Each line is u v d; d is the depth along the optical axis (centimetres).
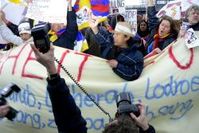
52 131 417
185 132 429
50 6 454
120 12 757
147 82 425
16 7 541
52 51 230
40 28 225
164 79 429
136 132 217
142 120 275
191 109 434
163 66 434
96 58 431
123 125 217
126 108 255
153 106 426
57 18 454
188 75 431
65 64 428
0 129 417
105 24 675
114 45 450
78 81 425
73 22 480
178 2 635
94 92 423
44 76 415
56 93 236
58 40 480
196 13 486
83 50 546
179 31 501
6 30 535
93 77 427
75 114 244
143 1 1070
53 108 241
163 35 518
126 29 426
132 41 430
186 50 436
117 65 424
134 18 753
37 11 454
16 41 533
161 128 427
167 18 518
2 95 265
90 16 575
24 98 419
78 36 555
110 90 422
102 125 419
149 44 567
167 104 427
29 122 418
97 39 539
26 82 419
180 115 431
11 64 427
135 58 425
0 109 259
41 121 416
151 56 446
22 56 426
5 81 428
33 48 227
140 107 279
